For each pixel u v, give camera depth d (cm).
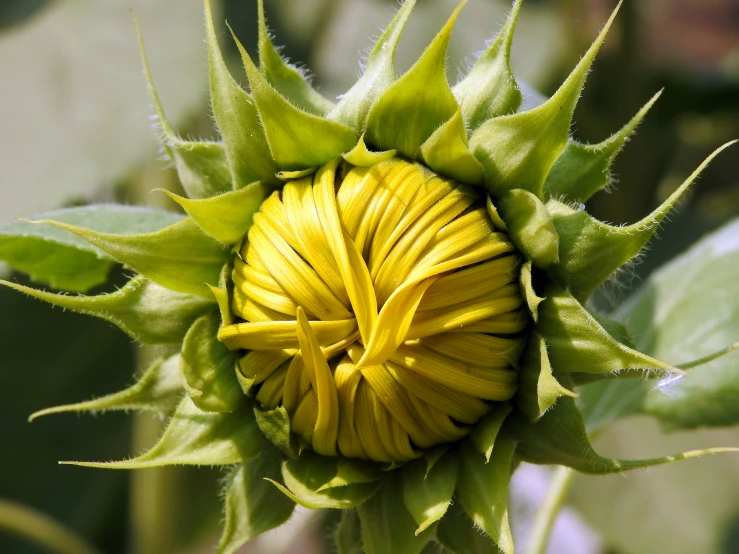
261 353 24
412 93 24
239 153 25
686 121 49
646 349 32
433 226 24
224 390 25
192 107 37
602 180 25
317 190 24
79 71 37
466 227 24
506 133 24
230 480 26
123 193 37
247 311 25
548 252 24
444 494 24
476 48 41
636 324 32
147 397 25
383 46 25
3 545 42
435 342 24
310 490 25
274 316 24
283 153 25
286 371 24
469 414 24
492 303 24
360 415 24
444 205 24
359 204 24
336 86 42
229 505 25
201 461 25
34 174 36
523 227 24
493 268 24
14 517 34
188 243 25
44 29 37
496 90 25
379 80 25
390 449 24
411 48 42
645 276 39
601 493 38
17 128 36
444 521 25
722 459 37
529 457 25
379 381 24
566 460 24
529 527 40
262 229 25
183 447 25
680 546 37
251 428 25
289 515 25
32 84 37
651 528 37
